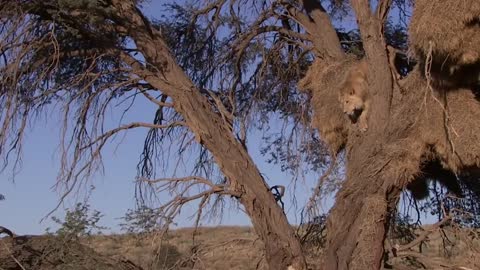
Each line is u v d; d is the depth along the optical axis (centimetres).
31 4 1578
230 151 1603
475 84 1441
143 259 1698
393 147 1488
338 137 1688
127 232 1527
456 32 1252
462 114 1380
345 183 1551
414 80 1493
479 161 1362
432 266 1614
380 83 1542
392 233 1850
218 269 1647
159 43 1684
